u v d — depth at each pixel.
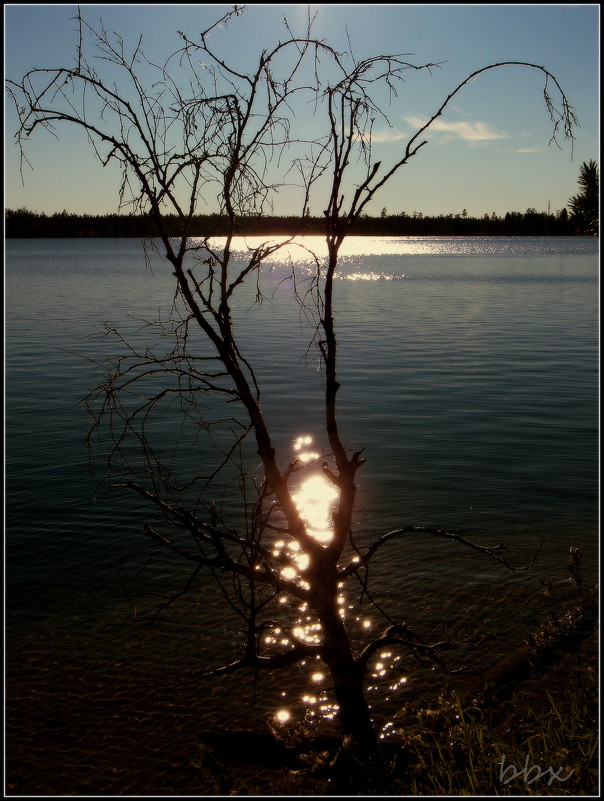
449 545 7.54
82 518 8.27
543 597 6.40
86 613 6.27
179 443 11.22
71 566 7.11
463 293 41.25
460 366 18.44
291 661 3.90
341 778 3.93
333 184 3.69
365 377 17.08
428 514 8.40
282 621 6.17
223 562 3.71
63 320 27.09
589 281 49.75
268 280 40.50
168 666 5.54
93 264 77.62
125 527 8.03
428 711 4.46
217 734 4.79
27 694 5.18
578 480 9.51
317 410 13.72
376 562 7.17
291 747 4.64
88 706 5.07
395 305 34.88
